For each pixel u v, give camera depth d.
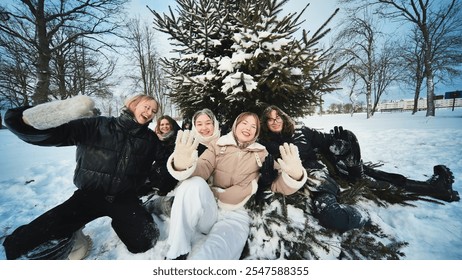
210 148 1.99
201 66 3.43
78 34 10.88
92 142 1.78
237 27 3.00
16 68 10.79
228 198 1.89
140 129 1.90
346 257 1.68
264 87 2.87
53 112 1.42
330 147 2.43
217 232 1.67
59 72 12.34
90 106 1.50
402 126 9.42
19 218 2.48
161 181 2.34
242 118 1.89
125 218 1.75
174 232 1.56
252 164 1.94
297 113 3.38
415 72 20.00
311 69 2.59
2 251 1.94
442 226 2.00
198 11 3.22
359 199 2.35
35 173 3.99
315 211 1.96
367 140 6.40
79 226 1.74
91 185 1.75
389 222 2.11
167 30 3.23
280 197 2.12
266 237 1.82
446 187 2.40
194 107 3.38
